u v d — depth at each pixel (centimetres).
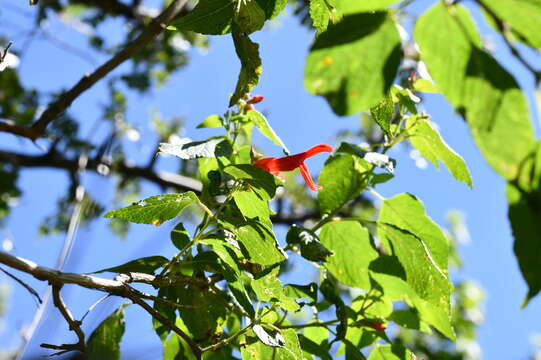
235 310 242
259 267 235
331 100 103
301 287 242
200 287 232
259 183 212
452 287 242
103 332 249
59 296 180
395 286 260
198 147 215
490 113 99
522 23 99
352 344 242
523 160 96
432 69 104
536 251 97
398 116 263
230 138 254
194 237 229
